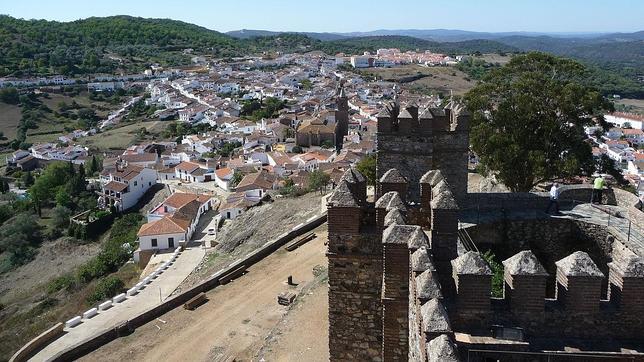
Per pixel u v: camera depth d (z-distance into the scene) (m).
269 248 38.50
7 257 79.62
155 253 61.56
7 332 47.91
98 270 61.88
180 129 151.75
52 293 60.53
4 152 142.75
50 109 182.12
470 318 11.01
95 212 90.31
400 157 26.44
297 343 24.05
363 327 16.50
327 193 59.22
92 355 26.41
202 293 31.98
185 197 79.56
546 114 35.03
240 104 173.25
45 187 99.94
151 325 29.03
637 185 91.81
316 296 28.98
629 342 10.63
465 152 26.62
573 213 25.00
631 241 21.03
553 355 10.39
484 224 24.53
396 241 13.69
